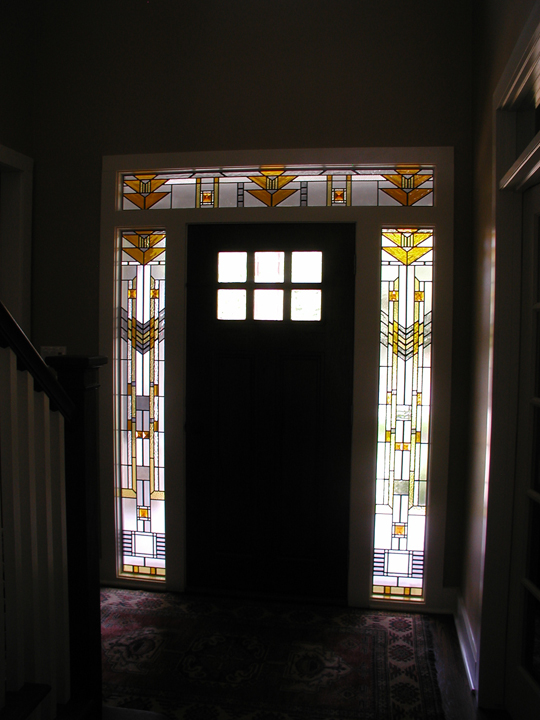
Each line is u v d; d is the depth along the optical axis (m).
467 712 1.77
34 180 2.61
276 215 2.43
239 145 2.45
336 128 2.39
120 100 2.54
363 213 2.38
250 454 2.51
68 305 2.59
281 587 2.51
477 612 1.92
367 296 2.39
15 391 1.24
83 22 2.56
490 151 1.91
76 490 1.53
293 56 2.41
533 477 1.65
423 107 2.34
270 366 2.48
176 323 2.51
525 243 1.71
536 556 1.63
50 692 1.39
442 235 2.33
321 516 2.47
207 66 2.47
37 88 2.60
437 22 2.33
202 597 2.51
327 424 2.46
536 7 1.30
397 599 2.42
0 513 1.23
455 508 2.37
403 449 2.42
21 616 1.28
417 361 2.40
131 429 2.60
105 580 2.62
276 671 1.95
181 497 2.53
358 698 1.81
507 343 1.75
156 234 2.56
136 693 1.82
